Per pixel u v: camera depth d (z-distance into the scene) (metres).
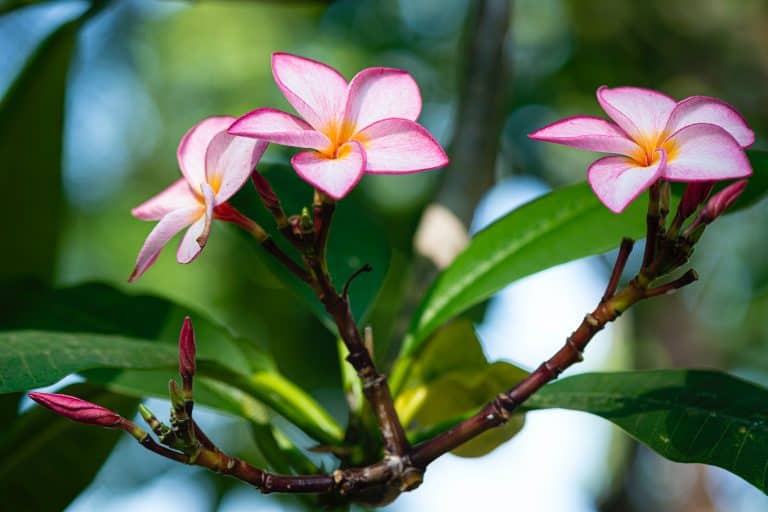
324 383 1.80
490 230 0.97
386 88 0.78
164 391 0.95
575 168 2.04
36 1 1.26
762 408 0.85
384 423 0.82
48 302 1.00
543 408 0.89
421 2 2.17
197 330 0.98
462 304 0.94
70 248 1.98
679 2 1.96
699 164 0.75
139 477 1.91
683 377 0.89
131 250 1.99
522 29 2.12
